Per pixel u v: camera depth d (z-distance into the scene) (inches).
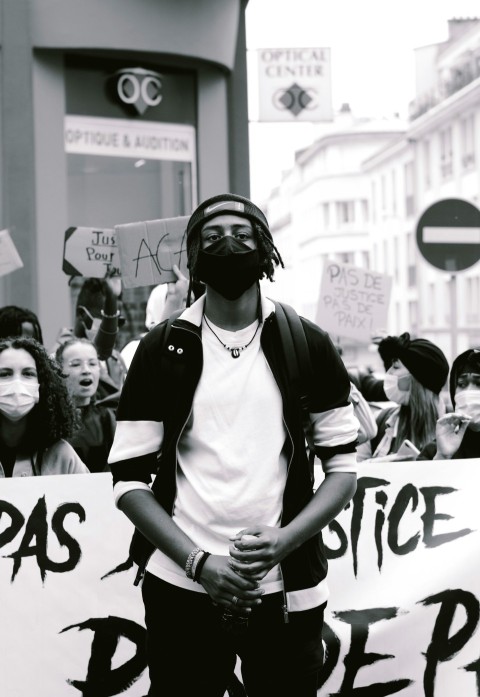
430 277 1615.4
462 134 1505.9
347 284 279.6
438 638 154.8
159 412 115.9
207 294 117.0
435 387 198.8
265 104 414.0
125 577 149.9
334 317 279.9
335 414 119.3
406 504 157.2
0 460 161.9
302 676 115.2
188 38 391.5
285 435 114.8
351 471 119.3
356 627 153.7
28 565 149.3
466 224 335.0
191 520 113.4
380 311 279.7
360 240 2230.6
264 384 114.3
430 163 1632.6
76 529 150.1
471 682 154.4
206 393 113.7
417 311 1685.5
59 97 375.6
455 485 157.9
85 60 382.3
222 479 112.7
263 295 118.3
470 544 156.7
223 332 115.5
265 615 114.2
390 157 1820.9
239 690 143.6
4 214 364.8
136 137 394.0
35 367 159.9
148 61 391.2
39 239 371.6
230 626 111.3
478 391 173.3
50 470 162.7
